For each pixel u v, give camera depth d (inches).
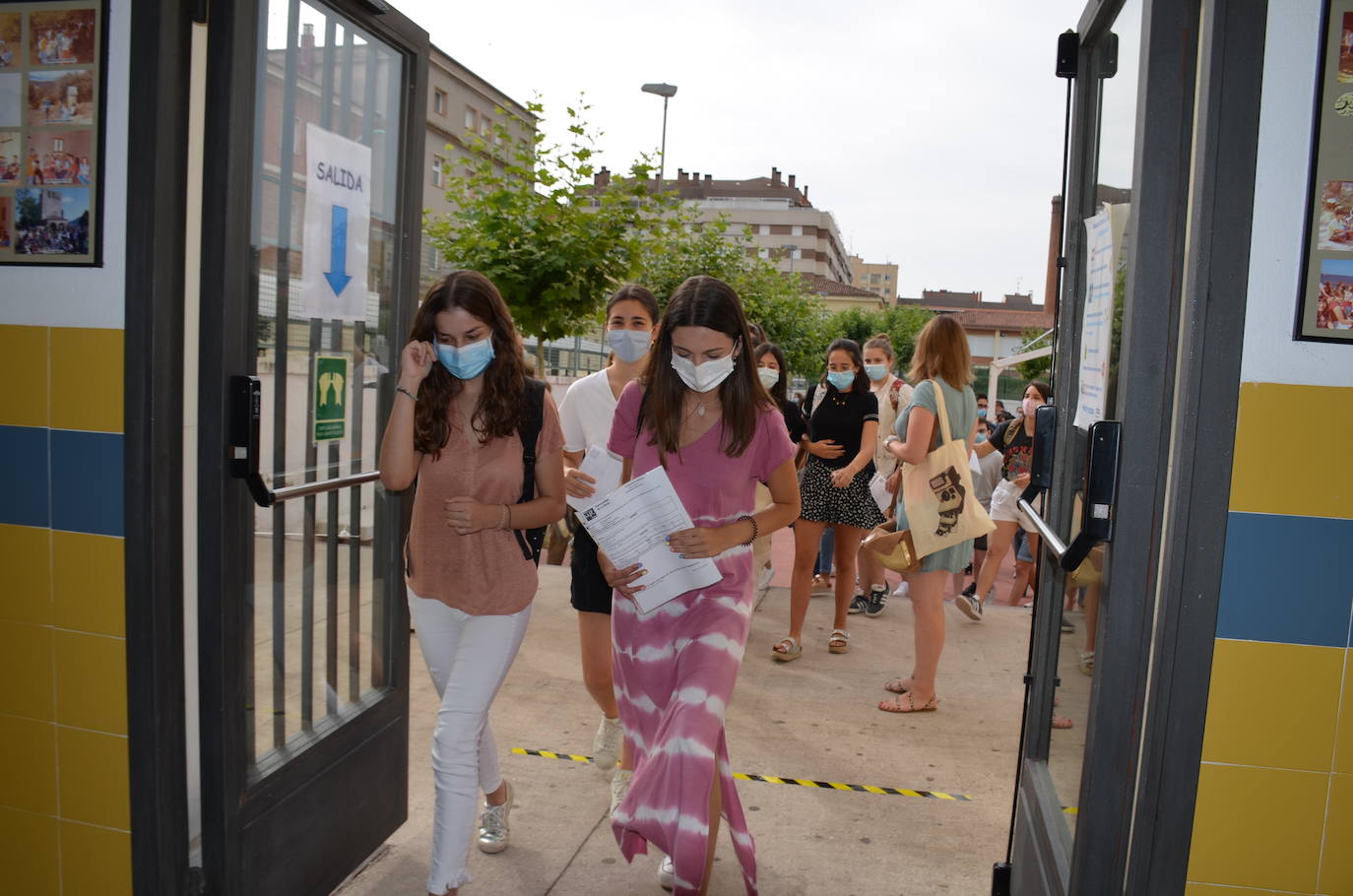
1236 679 69.9
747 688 181.8
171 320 82.7
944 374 163.5
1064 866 78.5
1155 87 65.8
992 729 164.6
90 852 88.2
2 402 85.2
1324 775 69.9
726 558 95.1
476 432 97.6
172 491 84.4
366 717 111.9
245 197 85.5
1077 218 102.5
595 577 126.0
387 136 113.3
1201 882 71.7
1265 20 65.1
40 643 86.8
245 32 83.5
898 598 264.4
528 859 117.0
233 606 88.4
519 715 163.9
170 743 86.0
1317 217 66.6
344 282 106.6
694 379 91.0
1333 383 67.4
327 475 105.7
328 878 105.7
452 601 97.8
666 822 82.4
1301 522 68.4
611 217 300.0
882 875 116.2
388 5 106.1
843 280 5231.3
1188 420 67.7
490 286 97.0
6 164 83.1
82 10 80.4
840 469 194.9
